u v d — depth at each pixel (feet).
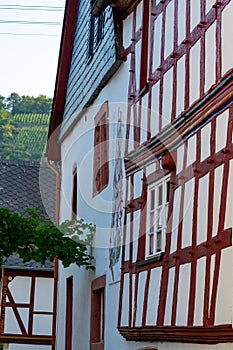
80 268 59.57
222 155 32.37
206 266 33.14
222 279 31.30
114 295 48.67
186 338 35.37
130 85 48.65
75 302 60.64
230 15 32.68
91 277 55.67
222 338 31.12
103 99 55.36
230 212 31.12
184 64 38.60
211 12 35.22
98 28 57.21
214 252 32.37
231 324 29.91
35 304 77.61
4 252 54.03
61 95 69.56
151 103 43.88
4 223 53.72
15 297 77.41
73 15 67.72
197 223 34.78
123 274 46.24
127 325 44.29
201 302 33.42
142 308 41.91
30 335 70.18
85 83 60.29
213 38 34.73
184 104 38.11
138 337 42.70
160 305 38.91
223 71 33.17
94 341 53.88
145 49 46.47
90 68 58.90
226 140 32.01
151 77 44.21
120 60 50.47
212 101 33.91
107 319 50.16
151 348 41.14
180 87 38.96
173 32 40.83
